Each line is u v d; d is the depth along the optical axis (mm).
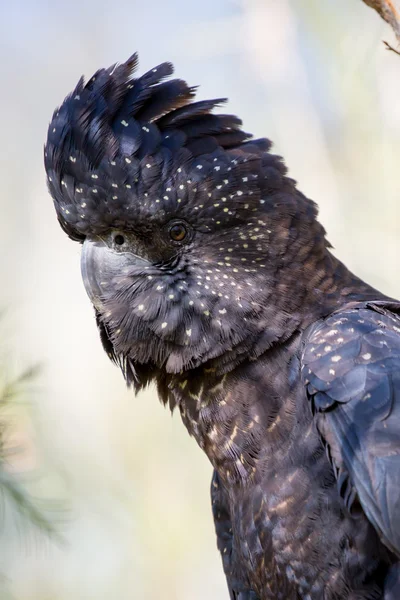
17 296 19406
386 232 15805
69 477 15477
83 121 10141
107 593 16422
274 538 9469
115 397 18312
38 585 15984
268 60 16016
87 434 17750
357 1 15305
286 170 10227
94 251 10352
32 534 11508
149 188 9945
